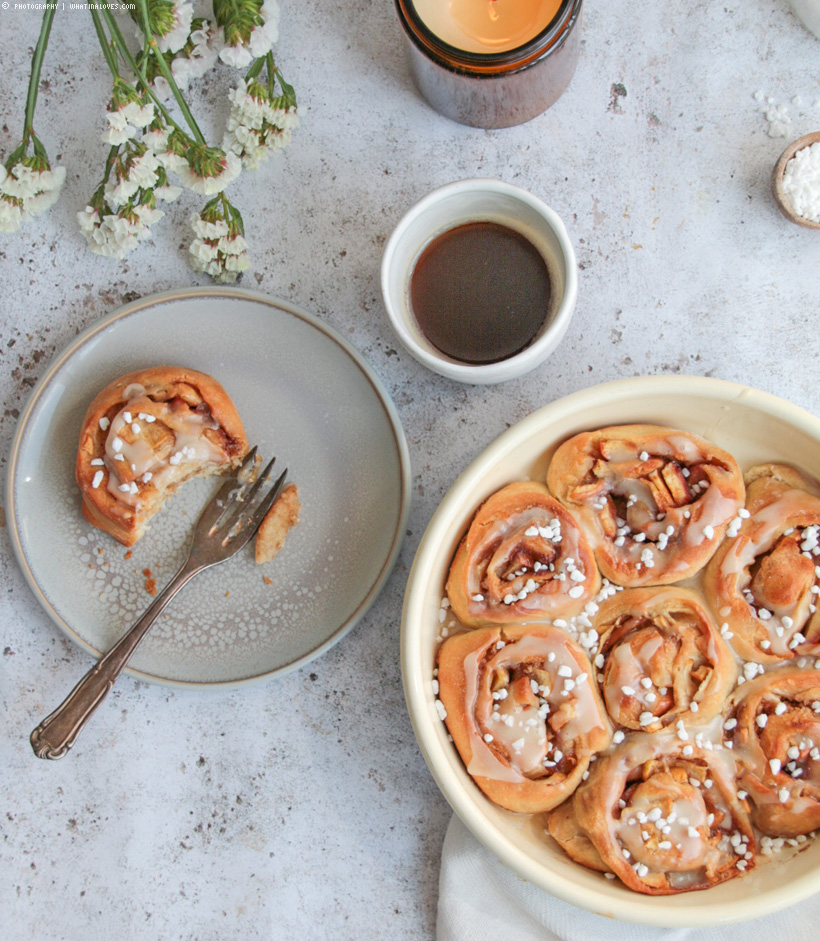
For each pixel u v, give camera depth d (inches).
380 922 29.4
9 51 29.8
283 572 29.0
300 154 29.7
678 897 25.5
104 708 29.7
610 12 29.5
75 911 29.6
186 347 29.1
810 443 26.2
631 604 26.3
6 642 29.7
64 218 29.8
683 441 26.4
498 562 26.3
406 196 29.7
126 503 28.3
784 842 25.9
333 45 29.7
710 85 29.6
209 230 28.4
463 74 26.7
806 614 26.0
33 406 28.8
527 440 26.3
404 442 28.6
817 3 28.8
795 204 28.8
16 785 29.7
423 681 25.9
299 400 29.1
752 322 29.5
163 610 28.9
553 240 27.5
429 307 28.4
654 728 25.6
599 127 29.6
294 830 29.5
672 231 29.6
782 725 25.8
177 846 29.6
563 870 25.8
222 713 29.6
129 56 27.1
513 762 25.8
